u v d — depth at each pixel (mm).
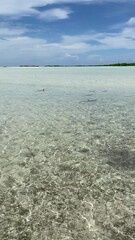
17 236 3561
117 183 4992
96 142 7270
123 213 4031
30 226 3764
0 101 14055
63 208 4203
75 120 9734
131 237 3510
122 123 9180
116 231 3629
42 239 3500
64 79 28516
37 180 5164
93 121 9539
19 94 16750
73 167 5738
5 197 4543
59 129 8555
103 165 5809
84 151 6637
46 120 9773
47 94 16688
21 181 5129
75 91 17969
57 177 5289
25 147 6941
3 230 3686
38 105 12867
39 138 7656
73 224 3795
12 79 29344
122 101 13711
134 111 11156
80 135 7902
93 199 4453
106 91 17703
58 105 12836
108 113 10859
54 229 3689
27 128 8680
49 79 28781
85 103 13312
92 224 3787
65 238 3508
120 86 20328
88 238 3498
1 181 5125
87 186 4906
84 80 26531
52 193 4672
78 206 4250
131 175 5312
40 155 6414
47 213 4074
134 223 3793
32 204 4324
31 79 29062
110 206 4230
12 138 7645
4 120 9734
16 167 5758
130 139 7457
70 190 4766
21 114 10789
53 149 6805
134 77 29625
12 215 4027
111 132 8141
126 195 4559
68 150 6727
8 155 6406
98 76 32750
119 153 6461
